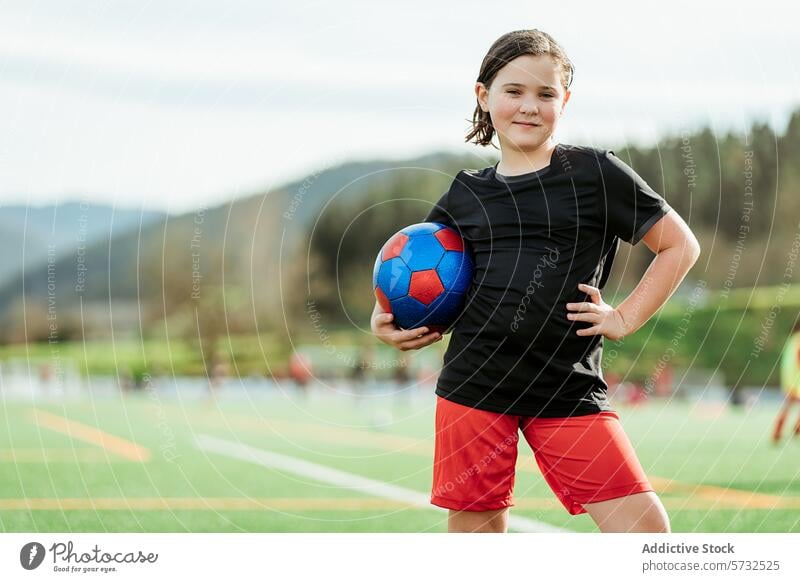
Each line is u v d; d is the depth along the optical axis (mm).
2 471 7309
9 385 26297
